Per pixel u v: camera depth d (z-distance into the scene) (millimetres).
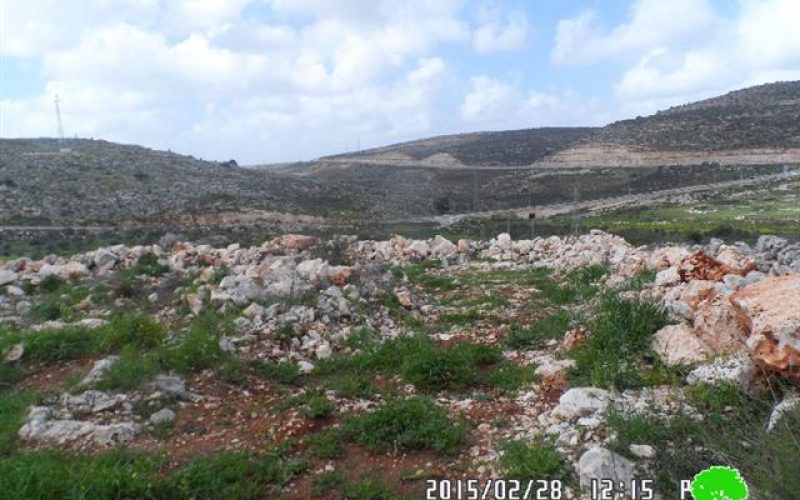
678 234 31562
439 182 80750
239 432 5871
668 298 8195
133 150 75812
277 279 11555
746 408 4984
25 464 4992
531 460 4820
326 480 4902
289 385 7258
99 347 8039
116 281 12453
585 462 4531
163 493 4672
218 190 59188
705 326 6531
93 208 47594
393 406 5883
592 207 58281
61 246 31203
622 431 4949
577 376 6664
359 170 96438
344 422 5887
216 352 7766
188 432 5941
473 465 5094
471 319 10297
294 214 52000
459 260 16750
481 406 6332
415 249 17484
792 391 4855
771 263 10086
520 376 7059
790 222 36781
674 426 4965
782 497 3711
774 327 5094
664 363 6363
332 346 8742
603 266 12820
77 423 5980
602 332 7359
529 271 14430
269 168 121250
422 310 11109
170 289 12016
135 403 6520
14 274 13414
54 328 8703
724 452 4422
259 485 4863
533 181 76250
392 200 64625
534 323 9625
